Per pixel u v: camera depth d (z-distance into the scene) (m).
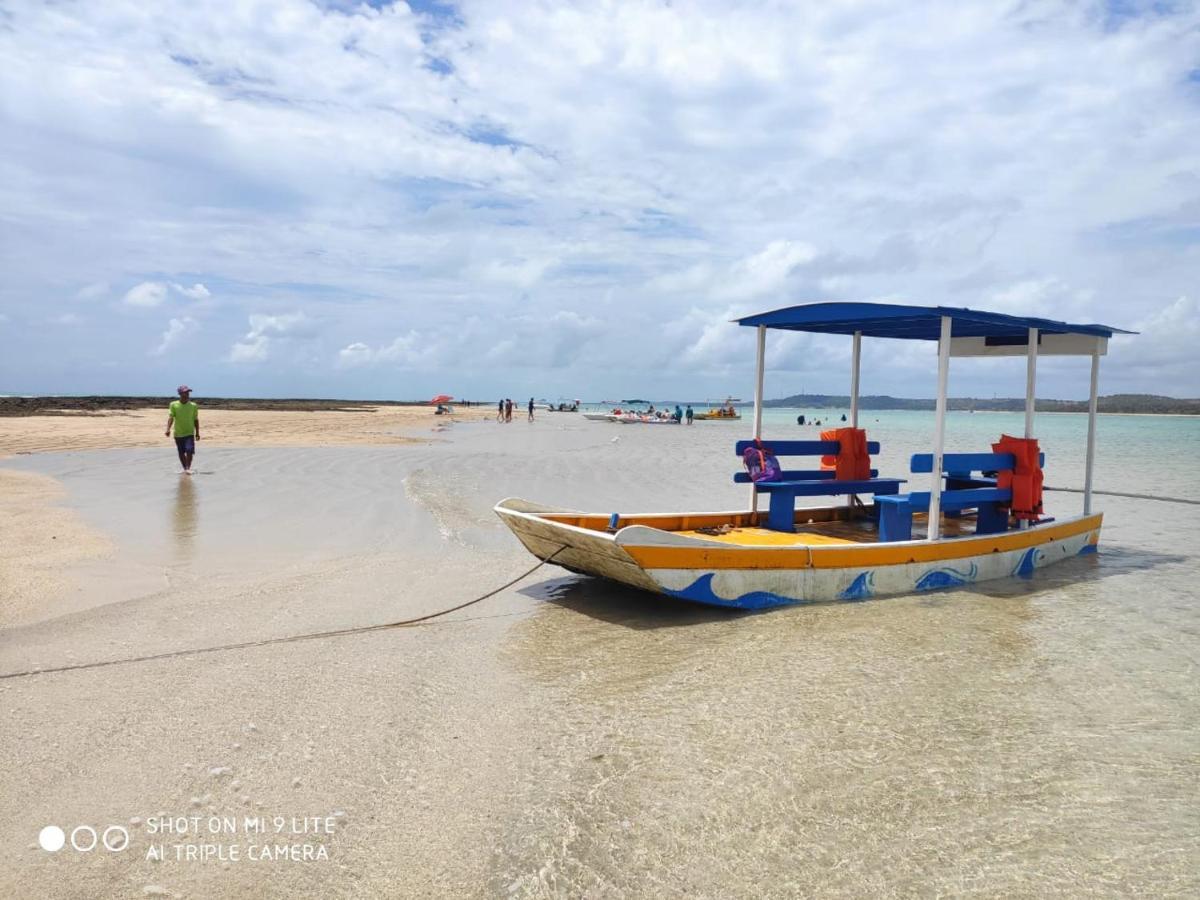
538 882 3.50
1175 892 3.47
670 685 5.90
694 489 18.59
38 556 9.69
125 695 5.52
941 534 10.46
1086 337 11.57
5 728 4.94
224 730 4.98
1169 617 8.05
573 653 6.69
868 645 6.91
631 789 4.30
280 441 30.05
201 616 7.51
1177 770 4.64
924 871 3.61
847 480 10.78
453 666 6.32
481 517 13.76
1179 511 16.86
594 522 9.34
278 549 10.63
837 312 9.30
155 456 22.77
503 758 4.67
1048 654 6.75
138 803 4.09
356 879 3.51
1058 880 3.55
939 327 10.78
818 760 4.66
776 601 8.22
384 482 18.06
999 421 108.88
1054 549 10.88
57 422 36.28
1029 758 4.75
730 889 3.46
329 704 5.46
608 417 72.19
